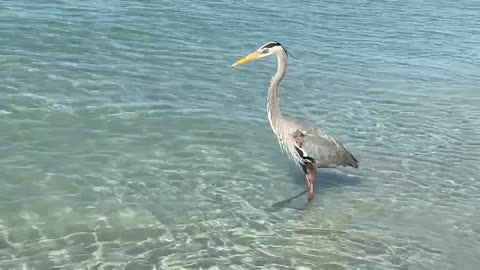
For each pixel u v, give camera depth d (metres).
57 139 11.22
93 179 9.98
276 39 21.12
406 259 8.41
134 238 8.45
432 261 8.41
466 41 24.84
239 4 26.47
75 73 14.69
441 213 9.90
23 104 12.48
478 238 9.16
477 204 10.30
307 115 14.13
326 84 16.81
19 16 19.27
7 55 15.34
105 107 12.88
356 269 8.07
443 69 19.88
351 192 10.48
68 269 7.59
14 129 11.39
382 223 9.45
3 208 8.84
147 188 9.89
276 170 11.06
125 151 11.08
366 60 20.08
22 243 8.06
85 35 18.12
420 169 11.62
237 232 8.85
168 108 13.30
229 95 14.70
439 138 13.37
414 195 10.51
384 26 26.34
